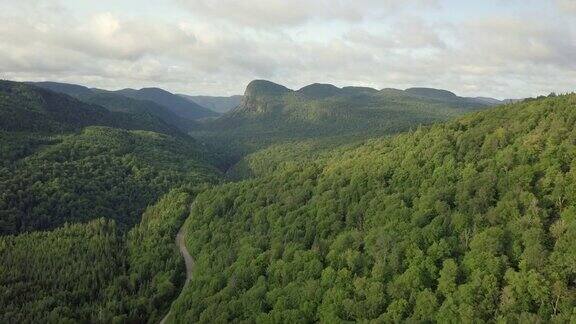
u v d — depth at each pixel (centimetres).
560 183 10312
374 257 11175
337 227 13350
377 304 9894
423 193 12650
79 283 15075
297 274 11950
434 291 9731
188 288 14250
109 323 13462
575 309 7644
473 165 12500
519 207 10369
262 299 11844
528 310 8338
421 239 10825
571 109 12925
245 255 13938
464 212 11075
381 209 12888
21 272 15438
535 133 12425
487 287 8844
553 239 9350
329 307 10406
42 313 13462
